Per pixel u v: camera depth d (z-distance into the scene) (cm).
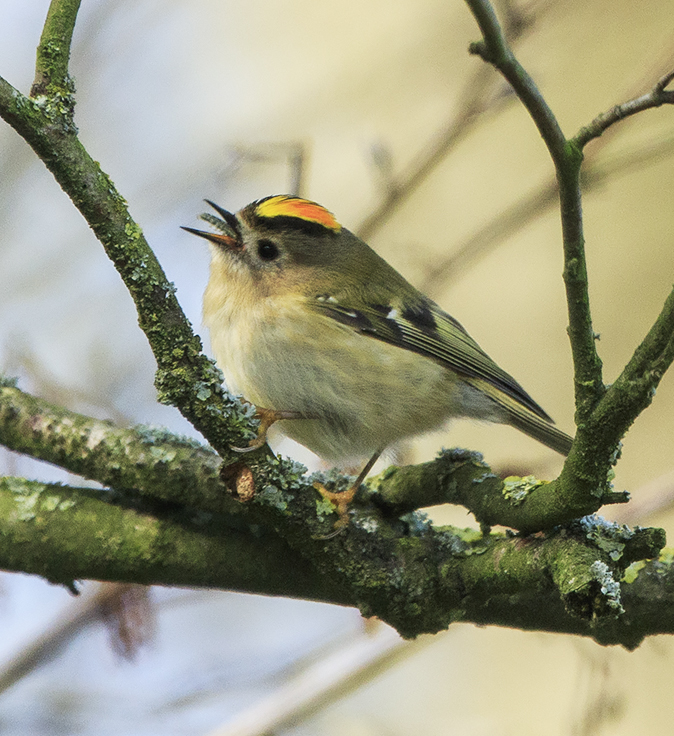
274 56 1363
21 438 559
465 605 543
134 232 475
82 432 555
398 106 1285
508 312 1322
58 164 468
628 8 1283
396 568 541
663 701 1030
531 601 559
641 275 1295
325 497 541
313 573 556
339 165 1295
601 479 473
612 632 564
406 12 1354
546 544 498
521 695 1138
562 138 426
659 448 1205
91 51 1293
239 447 501
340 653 834
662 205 1324
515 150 1322
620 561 477
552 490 493
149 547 549
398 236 1265
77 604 757
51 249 1177
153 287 476
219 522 561
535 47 1300
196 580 557
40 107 469
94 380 1052
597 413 457
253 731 786
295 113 1309
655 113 1156
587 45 1295
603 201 1341
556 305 1311
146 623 729
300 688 804
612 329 1275
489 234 942
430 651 1179
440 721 1117
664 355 442
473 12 400
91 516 552
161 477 546
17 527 546
